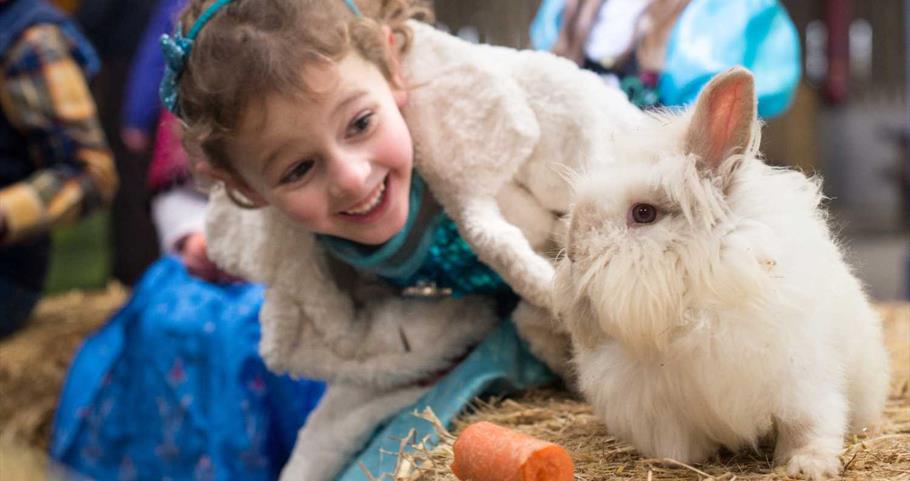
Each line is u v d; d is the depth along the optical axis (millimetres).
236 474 2969
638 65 2766
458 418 2111
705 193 1528
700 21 2754
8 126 3732
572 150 2102
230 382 3000
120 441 3223
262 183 2041
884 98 8203
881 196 8539
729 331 1527
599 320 1611
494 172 2115
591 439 1808
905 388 2145
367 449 2176
